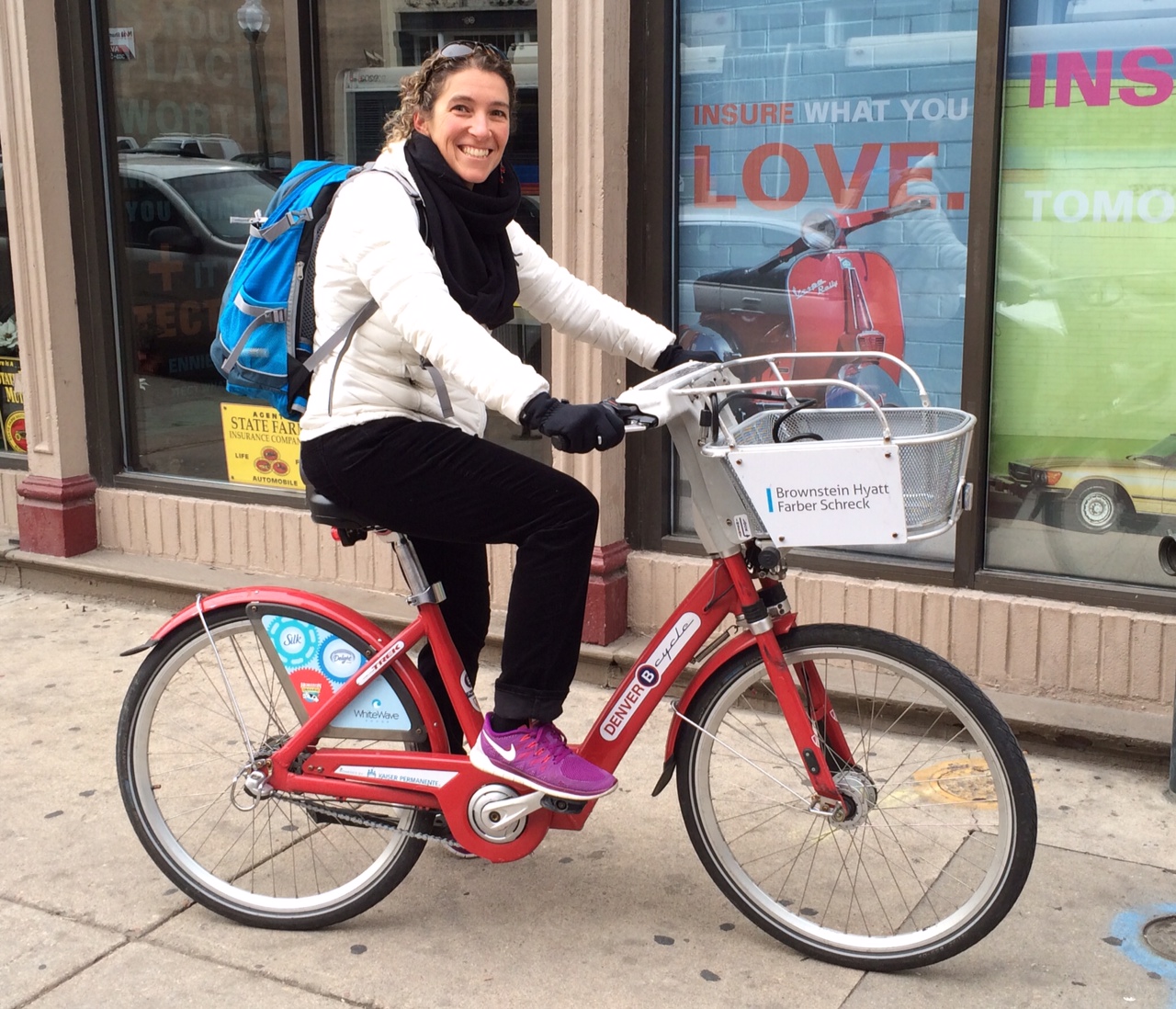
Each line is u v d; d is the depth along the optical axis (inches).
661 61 163.9
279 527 200.4
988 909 103.9
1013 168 151.1
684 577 169.6
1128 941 112.2
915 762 138.8
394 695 111.7
